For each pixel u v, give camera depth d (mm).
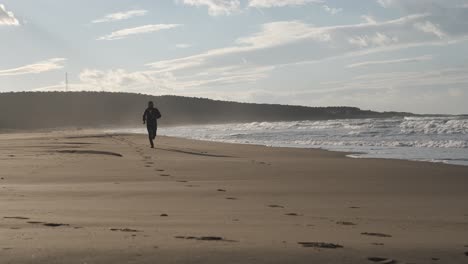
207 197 9414
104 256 3955
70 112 115562
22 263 3729
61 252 4059
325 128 48531
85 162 16578
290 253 4270
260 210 7953
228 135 44375
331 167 15562
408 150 23719
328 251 4430
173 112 130250
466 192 10547
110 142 29406
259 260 4004
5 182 11703
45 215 6855
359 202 9094
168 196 9461
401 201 9273
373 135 35156
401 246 4879
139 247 4324
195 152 22391
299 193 10188
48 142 28562
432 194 10227
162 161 17312
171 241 4742
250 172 14172
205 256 4051
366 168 15328
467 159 19062
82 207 7852
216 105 137250
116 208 7816
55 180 12141
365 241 5246
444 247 4871
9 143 27953
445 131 34875
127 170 14383
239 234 5477
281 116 138000
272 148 25500
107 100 125188
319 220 7059
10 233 5141
